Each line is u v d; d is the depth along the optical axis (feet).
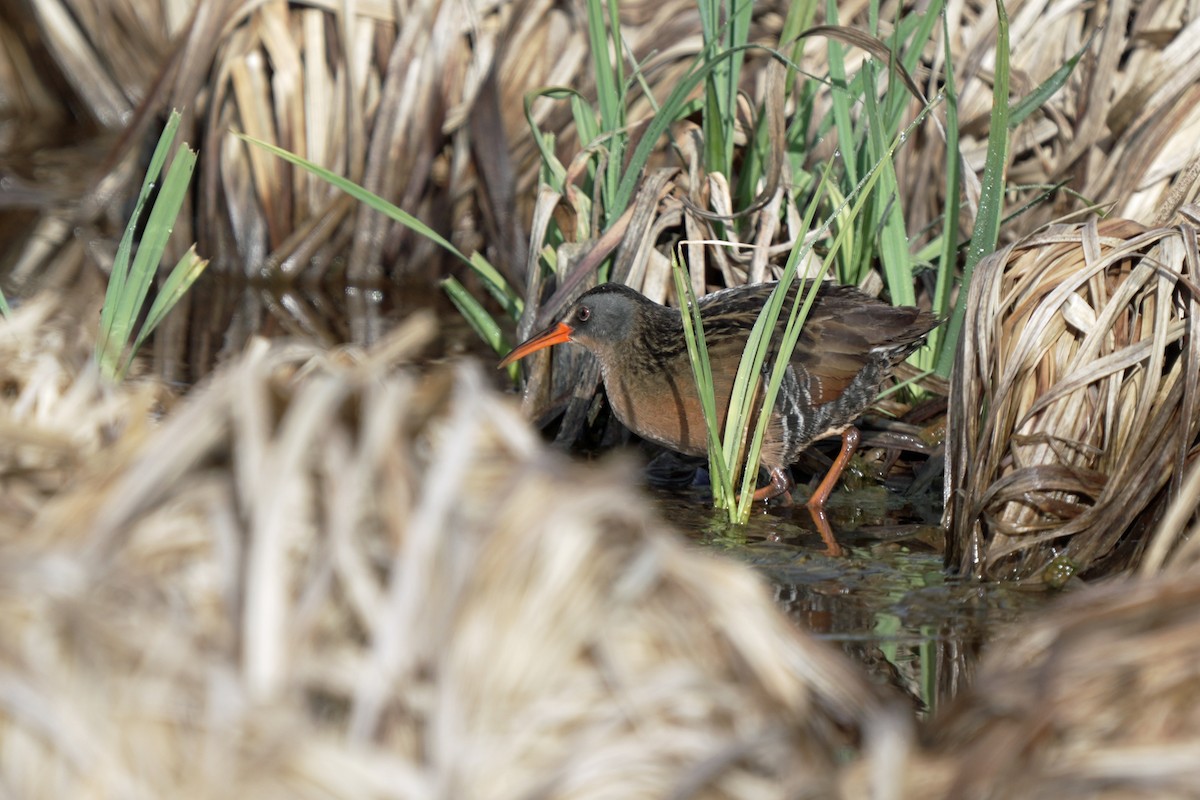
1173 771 12.67
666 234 39.75
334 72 50.37
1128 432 27.30
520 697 13.16
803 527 31.89
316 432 13.78
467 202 49.57
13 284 44.32
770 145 37.01
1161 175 39.73
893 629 24.64
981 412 28.71
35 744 12.69
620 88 38.52
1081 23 44.27
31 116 62.59
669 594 14.28
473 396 14.10
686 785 12.71
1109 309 27.66
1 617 12.99
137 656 12.76
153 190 51.03
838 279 38.11
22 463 15.75
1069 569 27.45
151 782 12.44
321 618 13.32
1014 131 43.98
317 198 49.85
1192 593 14.20
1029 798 13.16
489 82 46.37
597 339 35.63
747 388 31.45
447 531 13.44
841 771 13.80
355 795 12.17
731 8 37.09
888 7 45.73
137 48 59.93
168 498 13.71
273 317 44.80
